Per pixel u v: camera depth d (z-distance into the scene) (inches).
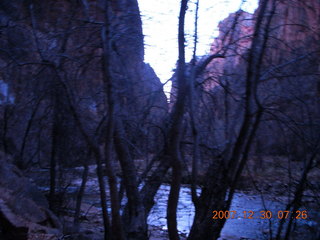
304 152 221.9
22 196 270.7
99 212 371.9
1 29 252.4
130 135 235.5
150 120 240.5
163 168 243.0
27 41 249.0
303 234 262.1
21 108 302.5
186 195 420.5
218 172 213.3
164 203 361.1
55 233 249.6
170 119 230.7
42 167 327.6
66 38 234.4
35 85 263.3
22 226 210.8
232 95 233.6
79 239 262.1
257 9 220.8
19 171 315.9
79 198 283.4
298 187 232.5
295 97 217.2
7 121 314.0
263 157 246.4
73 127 266.8
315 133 222.5
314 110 225.0
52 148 289.9
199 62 221.8
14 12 254.5
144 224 219.5
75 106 218.1
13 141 338.0
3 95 287.6
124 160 218.8
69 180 344.5
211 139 237.8
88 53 245.1
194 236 206.7
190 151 249.6
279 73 221.6
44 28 252.5
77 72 240.5
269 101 228.1
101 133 239.0
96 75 249.0
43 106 306.8
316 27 223.0
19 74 262.5
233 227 363.6
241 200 442.0
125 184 221.5
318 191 246.2
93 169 418.9
